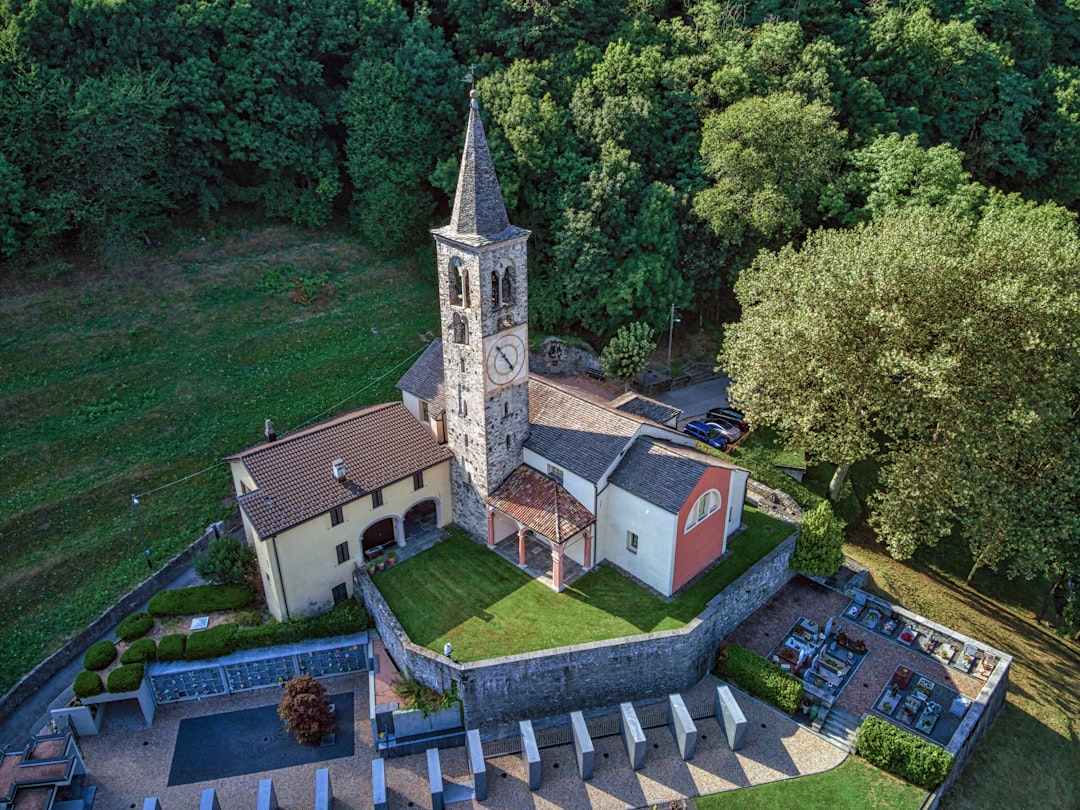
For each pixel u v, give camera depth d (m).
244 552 46.38
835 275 46.75
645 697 41.47
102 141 58.59
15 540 47.84
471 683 38.38
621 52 67.81
